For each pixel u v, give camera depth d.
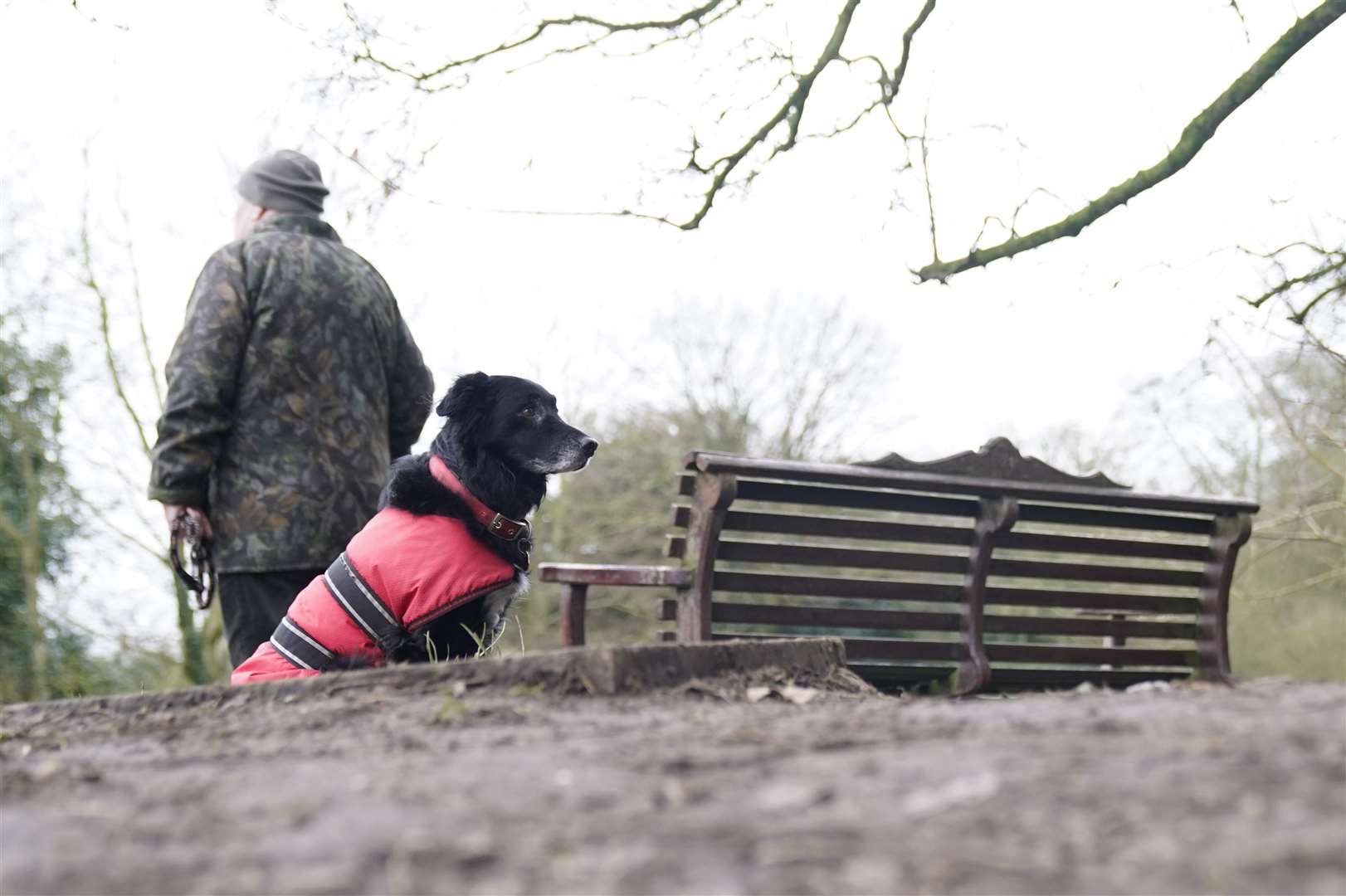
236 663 4.31
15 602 12.41
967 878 1.21
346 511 4.32
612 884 1.24
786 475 4.21
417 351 4.80
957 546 4.75
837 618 4.49
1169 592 8.53
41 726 2.85
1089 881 1.19
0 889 1.36
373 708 2.55
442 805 1.59
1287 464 10.93
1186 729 1.86
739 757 1.83
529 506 4.32
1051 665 5.49
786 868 1.27
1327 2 5.29
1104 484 4.89
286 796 1.71
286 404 4.27
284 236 4.39
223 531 4.23
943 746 1.82
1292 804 1.38
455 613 3.89
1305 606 11.57
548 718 2.37
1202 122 5.55
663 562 16.50
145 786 1.90
